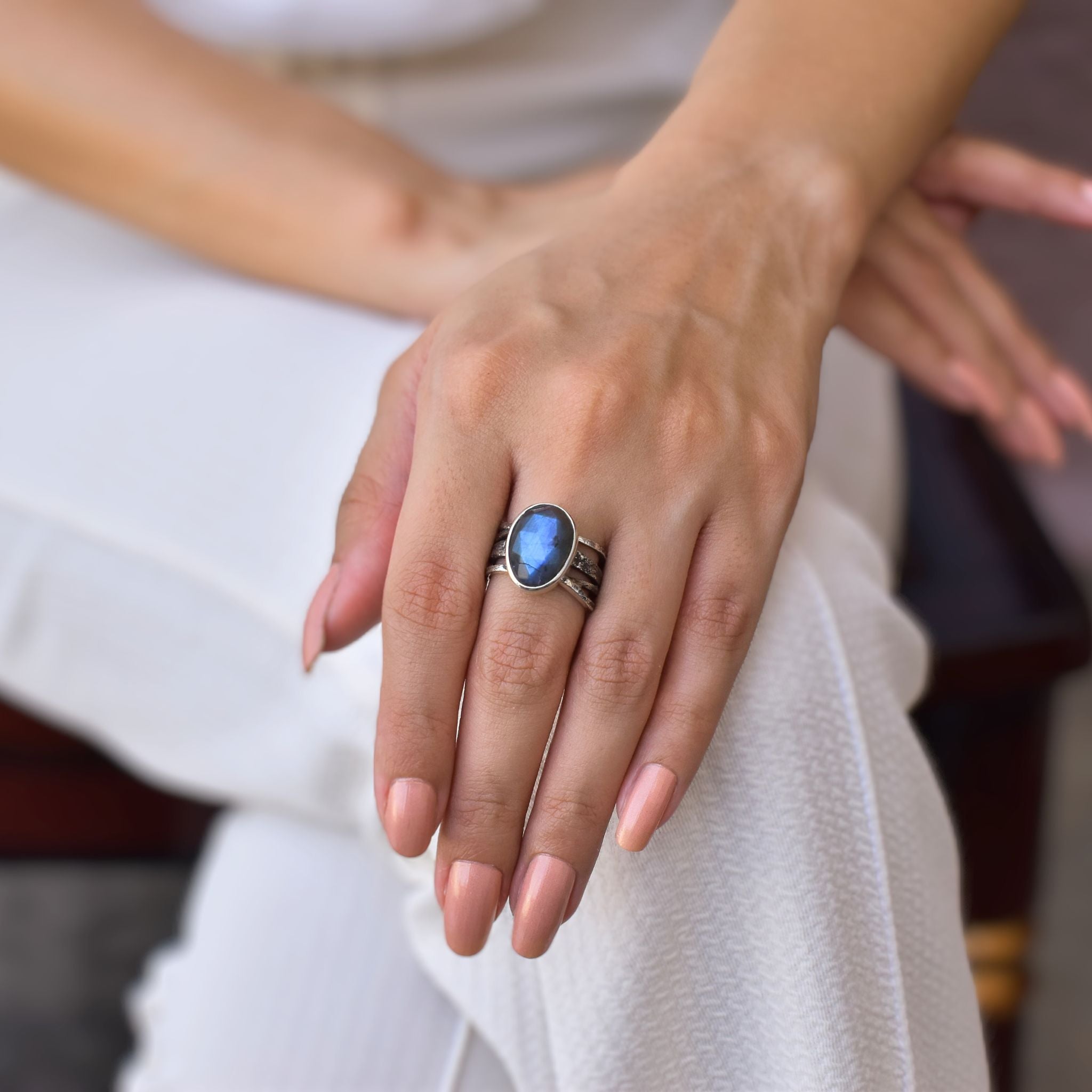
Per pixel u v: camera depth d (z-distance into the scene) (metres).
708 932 0.50
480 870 0.49
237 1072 0.58
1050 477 1.18
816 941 0.50
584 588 0.49
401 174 0.65
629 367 0.51
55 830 0.73
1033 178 0.63
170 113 0.65
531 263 0.54
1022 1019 0.83
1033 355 0.65
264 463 0.58
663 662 0.50
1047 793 0.73
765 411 0.52
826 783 0.51
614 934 0.50
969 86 0.60
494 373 0.51
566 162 0.86
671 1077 0.51
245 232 0.65
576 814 0.49
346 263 0.63
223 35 0.77
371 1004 0.59
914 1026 0.51
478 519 0.50
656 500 0.50
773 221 0.55
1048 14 1.09
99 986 0.95
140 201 0.66
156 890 1.02
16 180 0.73
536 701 0.49
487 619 0.49
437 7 0.72
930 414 0.83
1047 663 0.68
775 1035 0.50
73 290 0.65
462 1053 0.56
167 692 0.60
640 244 0.54
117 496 0.59
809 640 0.52
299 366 0.60
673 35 0.84
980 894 0.75
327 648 0.52
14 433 0.61
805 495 0.57
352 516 0.52
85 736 0.70
